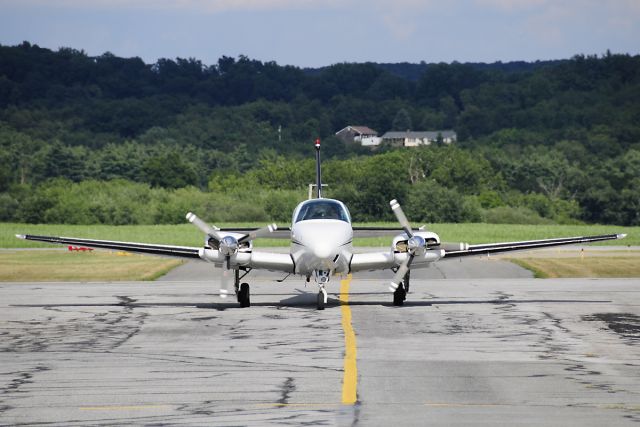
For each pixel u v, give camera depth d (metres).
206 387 40.22
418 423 33.69
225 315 65.88
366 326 59.34
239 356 47.97
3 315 66.19
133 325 60.44
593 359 46.91
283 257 70.19
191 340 53.59
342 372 43.50
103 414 35.41
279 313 66.94
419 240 69.00
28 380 41.88
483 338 54.03
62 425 33.81
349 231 69.94
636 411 35.59
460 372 43.47
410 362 46.06
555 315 64.94
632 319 62.53
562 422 33.78
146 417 34.91
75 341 53.47
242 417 34.81
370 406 36.50
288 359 47.00
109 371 43.94
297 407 36.38
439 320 62.28
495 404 36.81
